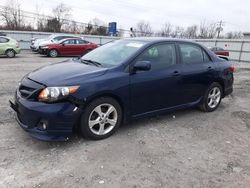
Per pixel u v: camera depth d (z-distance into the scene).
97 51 5.27
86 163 3.58
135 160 3.73
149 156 3.86
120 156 3.81
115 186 3.15
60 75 4.07
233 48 30.52
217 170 3.63
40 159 3.62
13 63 13.94
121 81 4.29
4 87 7.41
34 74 4.29
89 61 4.81
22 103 3.86
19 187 3.04
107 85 4.12
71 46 20.23
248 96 8.03
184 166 3.67
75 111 3.87
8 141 4.05
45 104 3.74
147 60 4.70
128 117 4.56
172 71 4.98
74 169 3.43
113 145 4.12
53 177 3.25
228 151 4.20
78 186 3.11
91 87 3.97
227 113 6.07
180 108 5.35
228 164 3.80
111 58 4.72
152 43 4.86
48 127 3.74
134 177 3.34
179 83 5.12
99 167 3.51
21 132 4.36
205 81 5.64
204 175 3.49
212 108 6.02
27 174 3.28
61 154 3.77
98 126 4.27
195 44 5.61
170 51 5.10
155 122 5.18
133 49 4.73
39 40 22.70
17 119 4.19
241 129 5.16
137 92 4.51
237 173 3.59
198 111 6.04
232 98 7.59
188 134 4.73
